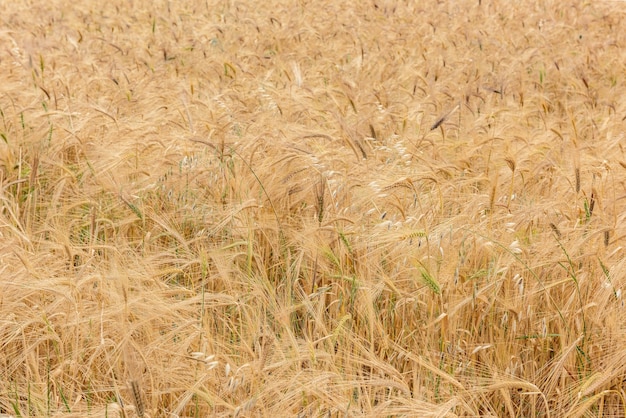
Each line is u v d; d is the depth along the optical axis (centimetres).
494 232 370
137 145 483
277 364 269
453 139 571
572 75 827
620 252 362
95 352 282
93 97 690
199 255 371
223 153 450
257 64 873
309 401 273
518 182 454
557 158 488
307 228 373
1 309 303
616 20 1280
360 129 560
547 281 354
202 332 289
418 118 606
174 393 278
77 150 516
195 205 434
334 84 746
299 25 1113
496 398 296
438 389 293
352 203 407
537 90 796
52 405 275
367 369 313
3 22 1156
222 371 279
